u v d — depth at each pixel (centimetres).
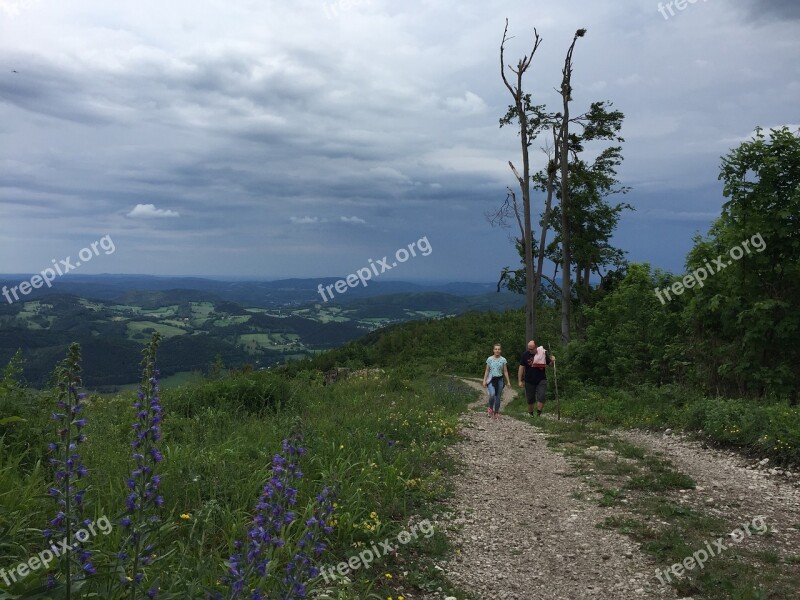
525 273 3192
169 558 412
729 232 1406
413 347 4397
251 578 364
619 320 2089
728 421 1080
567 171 3195
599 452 1009
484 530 623
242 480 596
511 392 2755
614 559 552
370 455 791
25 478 503
